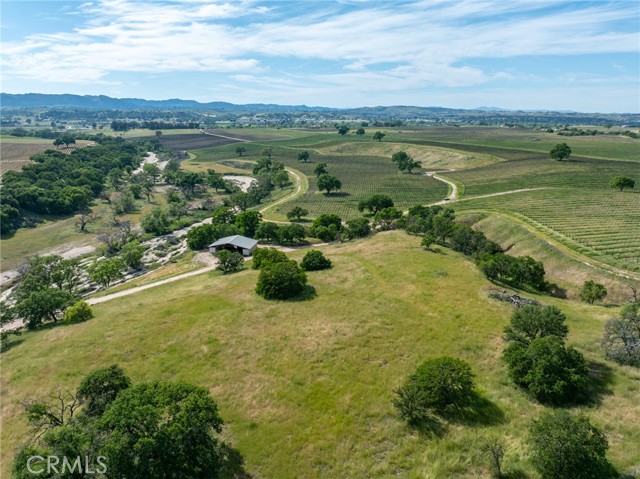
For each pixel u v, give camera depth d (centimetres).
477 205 12169
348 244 8875
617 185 12506
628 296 5919
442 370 3200
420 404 3014
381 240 8494
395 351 3978
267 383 3575
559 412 2511
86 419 2736
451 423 2956
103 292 7450
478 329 4353
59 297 5900
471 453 2628
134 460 2350
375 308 4944
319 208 14975
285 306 5166
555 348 3288
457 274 6062
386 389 3400
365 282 5841
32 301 5681
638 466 2322
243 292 5812
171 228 13100
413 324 4506
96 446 2370
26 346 4812
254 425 3047
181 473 2423
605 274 6506
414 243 8038
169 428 2475
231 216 12100
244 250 9506
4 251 10962
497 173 17950
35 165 17825
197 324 4803
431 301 5094
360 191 17488
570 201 11531
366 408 3180
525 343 3806
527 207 11181
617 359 3544
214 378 3688
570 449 2239
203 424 2586
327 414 3138
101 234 12400
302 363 3853
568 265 7144
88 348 4409
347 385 3488
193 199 17650
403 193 16438
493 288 5569
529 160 19800
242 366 3866
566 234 8550
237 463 2691
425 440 2812
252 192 17025
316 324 4612
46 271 8162
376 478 2516
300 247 10000
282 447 2819
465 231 7812
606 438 2588
